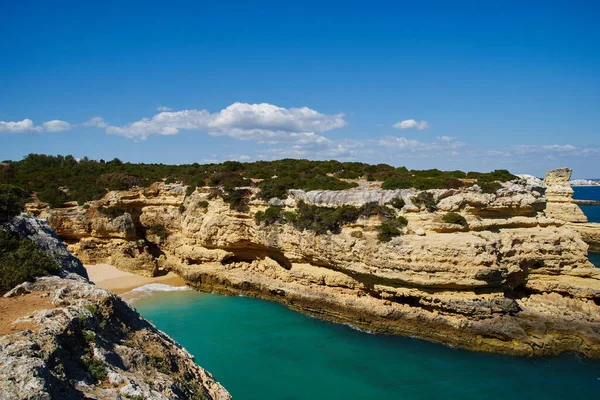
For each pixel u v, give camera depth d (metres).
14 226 19.23
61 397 9.17
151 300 41.59
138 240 52.25
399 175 48.78
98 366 11.30
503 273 32.16
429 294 32.41
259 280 42.72
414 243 32.78
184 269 47.34
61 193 55.03
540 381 27.02
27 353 9.79
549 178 69.06
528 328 31.05
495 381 26.92
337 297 36.97
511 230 35.78
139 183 56.88
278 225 41.66
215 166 62.47
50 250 19.73
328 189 42.19
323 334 33.91
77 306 13.58
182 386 13.52
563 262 35.59
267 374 27.36
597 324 31.42
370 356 30.09
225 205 46.41
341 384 26.31
